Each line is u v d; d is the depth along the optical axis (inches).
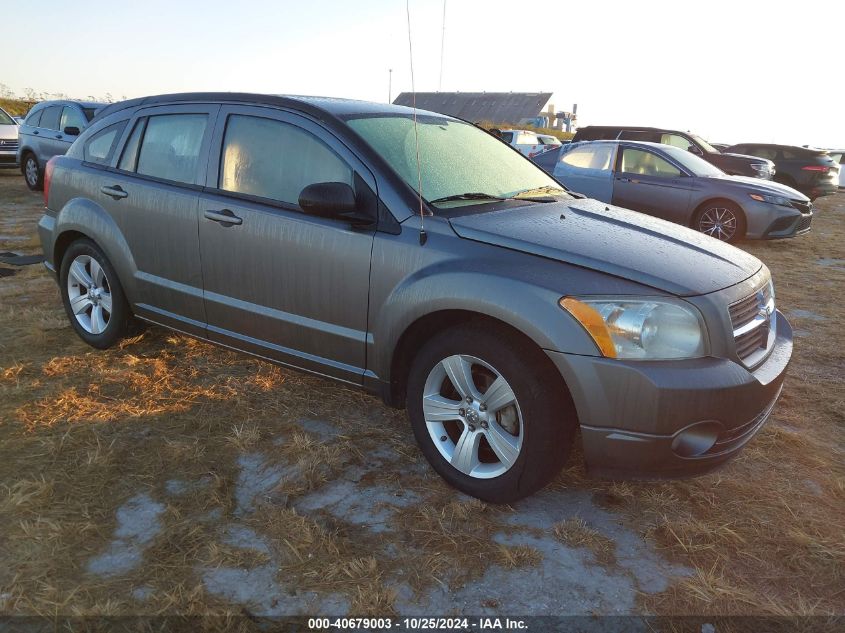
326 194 107.2
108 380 144.9
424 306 103.0
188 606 81.0
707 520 102.3
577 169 392.8
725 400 91.3
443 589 86.0
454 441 110.4
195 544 92.2
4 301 202.8
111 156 154.9
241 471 111.4
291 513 99.0
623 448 92.2
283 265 121.3
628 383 89.7
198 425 126.6
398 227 109.3
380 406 138.2
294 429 126.3
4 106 1310.3
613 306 91.6
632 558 93.4
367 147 115.5
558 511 103.8
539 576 88.9
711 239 122.7
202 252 133.8
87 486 104.7
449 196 117.4
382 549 93.0
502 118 2380.7
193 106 141.2
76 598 81.5
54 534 92.7
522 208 121.2
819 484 113.7
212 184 133.6
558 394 95.5
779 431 130.7
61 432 121.6
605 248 102.4
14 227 336.8
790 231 344.8
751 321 102.7
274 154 125.9
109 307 159.0
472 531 97.8
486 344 98.0
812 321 215.5
